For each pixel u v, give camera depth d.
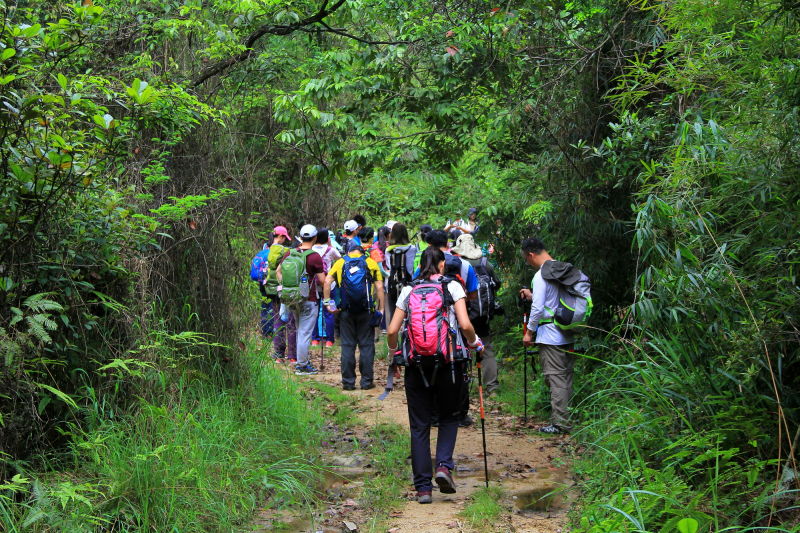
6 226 3.94
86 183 4.23
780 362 3.75
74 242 4.48
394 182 17.59
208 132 6.52
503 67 7.73
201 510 4.28
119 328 4.86
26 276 4.19
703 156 4.28
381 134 8.92
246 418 5.96
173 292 6.11
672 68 5.19
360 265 9.06
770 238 3.98
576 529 4.09
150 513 3.97
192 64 7.21
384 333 13.44
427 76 8.32
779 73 3.93
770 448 3.98
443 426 5.36
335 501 5.13
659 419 4.40
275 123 9.57
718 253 4.14
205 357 6.16
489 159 10.12
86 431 4.46
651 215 4.40
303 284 9.79
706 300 4.05
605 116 7.45
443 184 17.02
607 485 4.48
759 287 4.00
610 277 7.80
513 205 9.85
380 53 8.21
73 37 4.30
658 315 4.27
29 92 4.15
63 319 4.13
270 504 4.86
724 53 4.63
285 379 8.18
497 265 10.34
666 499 3.52
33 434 4.10
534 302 6.87
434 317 5.18
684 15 4.67
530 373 9.39
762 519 3.51
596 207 7.62
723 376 4.27
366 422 7.43
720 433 3.97
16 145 3.95
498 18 7.04
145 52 6.65
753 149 4.15
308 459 5.90
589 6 7.47
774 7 4.04
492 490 5.27
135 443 4.38
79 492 3.89
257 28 8.27
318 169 8.61
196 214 6.22
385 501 5.09
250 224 7.04
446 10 7.83
